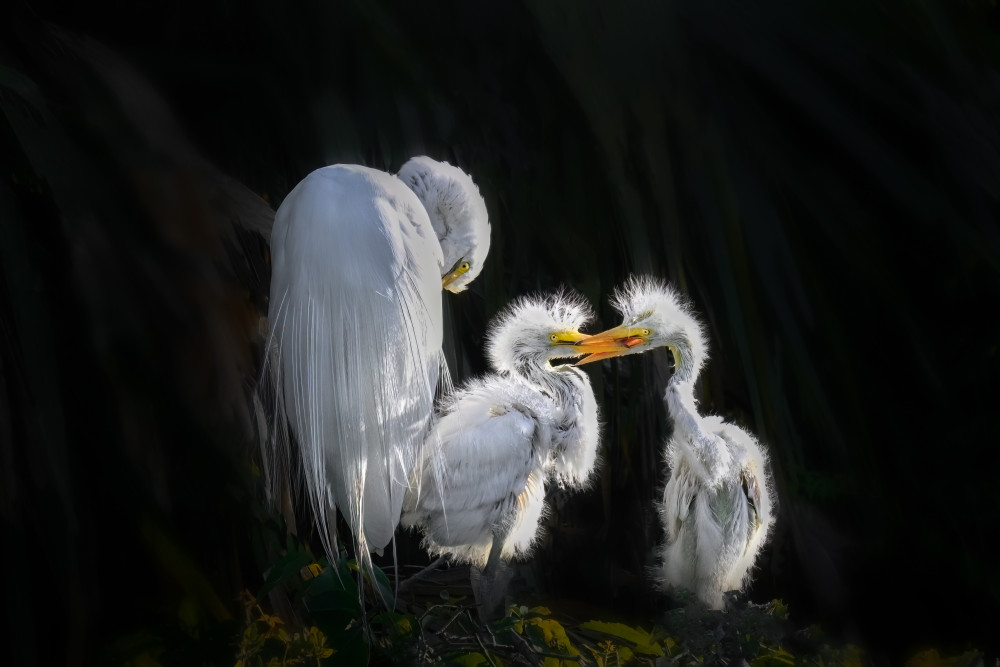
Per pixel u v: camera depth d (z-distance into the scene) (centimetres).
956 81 1780
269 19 1767
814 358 1786
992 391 1794
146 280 1730
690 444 1747
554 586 1788
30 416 1719
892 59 1778
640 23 1766
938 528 1789
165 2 1766
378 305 1720
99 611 1727
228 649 1717
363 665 1719
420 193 1752
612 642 1738
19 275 1719
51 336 1720
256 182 1778
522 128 1780
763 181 1778
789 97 1775
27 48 1739
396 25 1769
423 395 1727
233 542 1739
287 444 1739
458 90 1775
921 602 1783
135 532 1733
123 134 1738
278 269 1728
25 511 1720
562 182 1781
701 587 1750
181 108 1769
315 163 1772
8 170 1727
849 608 1780
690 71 1772
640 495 1791
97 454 1730
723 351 1789
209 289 1733
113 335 1727
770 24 1773
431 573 1777
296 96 1770
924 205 1778
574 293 1783
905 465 1794
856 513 1789
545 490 1764
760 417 1772
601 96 1766
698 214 1777
